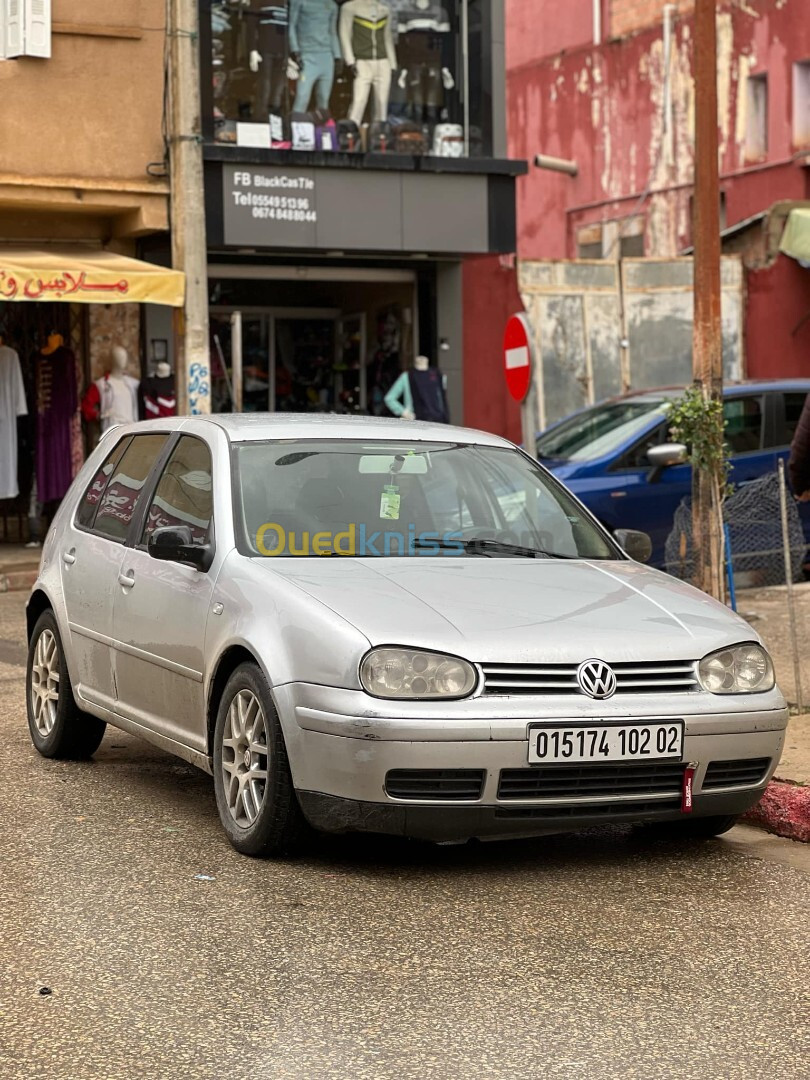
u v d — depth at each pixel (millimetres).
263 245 18047
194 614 6152
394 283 20531
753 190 25078
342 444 6723
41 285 15383
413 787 5305
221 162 17734
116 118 17281
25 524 17922
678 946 4883
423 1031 4133
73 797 6801
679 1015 4281
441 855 5930
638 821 5648
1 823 6332
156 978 4520
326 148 18859
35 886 5438
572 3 28906
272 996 4379
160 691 6469
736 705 5656
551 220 29766
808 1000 4418
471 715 5273
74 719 7445
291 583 5770
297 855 5844
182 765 7535
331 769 5355
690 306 21828
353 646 5352
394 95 19328
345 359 21359
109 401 17453
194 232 16672
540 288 21078
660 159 26922
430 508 6527
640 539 6977
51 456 17312
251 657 5816
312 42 18750
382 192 18656
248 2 18328
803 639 11141
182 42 16719
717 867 5855
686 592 6277
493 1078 3840
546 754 5332
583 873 5723
